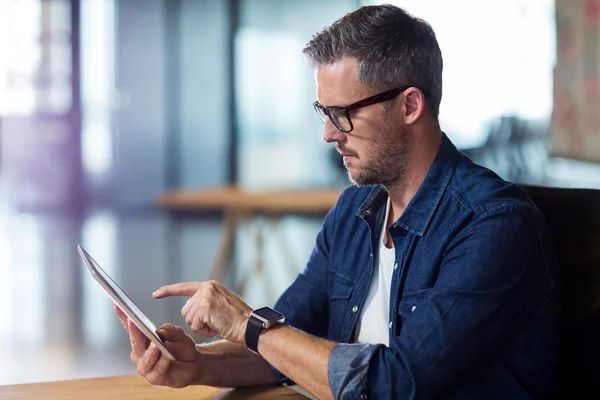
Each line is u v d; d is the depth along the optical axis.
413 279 1.28
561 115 4.42
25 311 4.54
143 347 1.28
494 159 9.05
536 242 1.19
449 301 1.14
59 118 10.27
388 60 1.25
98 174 10.45
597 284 1.28
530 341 1.21
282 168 10.49
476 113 9.60
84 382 1.31
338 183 9.44
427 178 1.30
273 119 10.52
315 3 10.34
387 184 1.34
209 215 9.91
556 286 1.23
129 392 1.26
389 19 1.26
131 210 10.37
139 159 10.46
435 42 1.31
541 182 8.70
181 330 1.31
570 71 4.32
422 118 1.30
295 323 1.51
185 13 10.37
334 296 1.46
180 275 5.70
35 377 3.19
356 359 1.12
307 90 10.48
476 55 9.56
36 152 10.29
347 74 1.26
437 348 1.11
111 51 10.27
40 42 10.16
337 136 1.31
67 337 3.90
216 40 10.41
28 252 6.89
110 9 10.21
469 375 1.17
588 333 1.27
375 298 1.39
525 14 9.35
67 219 9.51
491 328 1.14
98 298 4.93
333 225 1.51
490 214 1.20
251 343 1.22
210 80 10.48
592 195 1.31
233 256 6.46
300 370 1.16
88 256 1.18
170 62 10.40
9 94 10.23
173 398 1.26
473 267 1.16
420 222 1.28
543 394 1.22
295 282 1.56
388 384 1.09
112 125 10.38
